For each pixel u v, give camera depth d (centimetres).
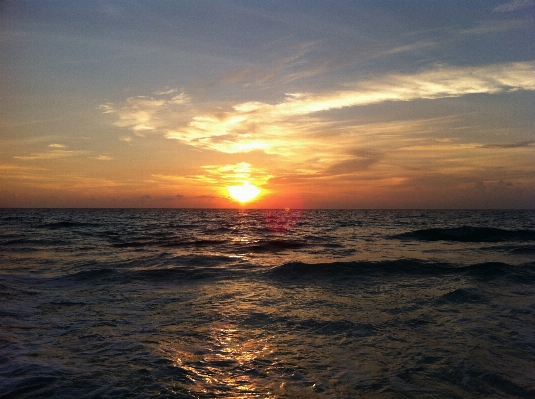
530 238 2775
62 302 935
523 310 849
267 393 478
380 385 500
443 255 1789
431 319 788
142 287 1118
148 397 461
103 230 3719
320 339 678
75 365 556
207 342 662
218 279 1228
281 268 1352
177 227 4397
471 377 521
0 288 1066
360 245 2327
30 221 5484
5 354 595
